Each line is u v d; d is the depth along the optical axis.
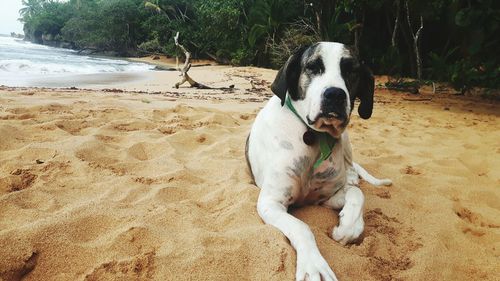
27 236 0.67
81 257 0.66
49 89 2.64
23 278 0.62
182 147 1.35
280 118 0.94
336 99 0.83
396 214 0.98
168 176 1.03
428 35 6.62
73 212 0.77
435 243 0.83
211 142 1.44
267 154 0.94
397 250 0.80
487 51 3.67
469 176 1.36
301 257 0.69
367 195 1.09
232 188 0.97
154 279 0.62
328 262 0.72
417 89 4.24
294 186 0.90
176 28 12.28
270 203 0.85
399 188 1.16
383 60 6.00
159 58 13.07
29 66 5.91
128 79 4.76
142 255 0.66
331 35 6.45
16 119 1.44
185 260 0.67
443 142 1.87
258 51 9.27
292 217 0.80
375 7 5.16
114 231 0.74
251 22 9.26
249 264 0.69
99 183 0.96
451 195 1.17
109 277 0.62
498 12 3.33
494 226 0.98
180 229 0.77
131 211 0.82
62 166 1.04
